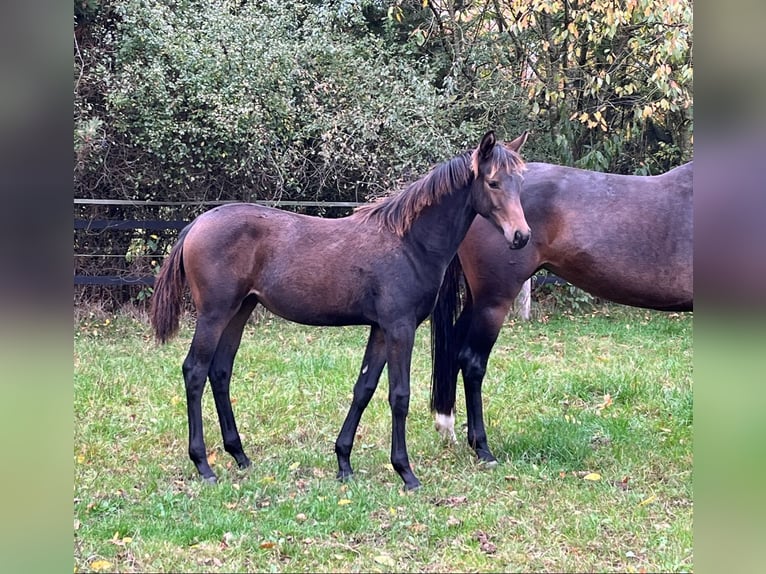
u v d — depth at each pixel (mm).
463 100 10023
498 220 3883
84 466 4332
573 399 5805
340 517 3658
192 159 9156
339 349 7391
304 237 4047
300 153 9352
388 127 9258
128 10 8727
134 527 3518
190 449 4152
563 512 3760
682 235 4355
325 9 9695
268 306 4125
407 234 3957
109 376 6125
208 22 9031
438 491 4012
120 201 8523
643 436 4910
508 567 3193
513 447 4707
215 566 3184
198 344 4055
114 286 9188
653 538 3461
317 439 4926
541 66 10211
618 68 9758
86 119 8688
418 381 6285
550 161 10258
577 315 9812
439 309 4684
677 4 8414
